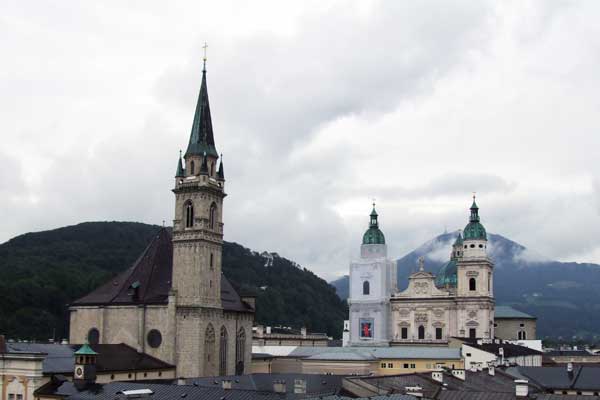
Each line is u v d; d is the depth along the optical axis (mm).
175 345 172750
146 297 178000
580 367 156750
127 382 124125
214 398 104375
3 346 139625
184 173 180375
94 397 113062
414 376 131125
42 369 135500
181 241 176750
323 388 141500
